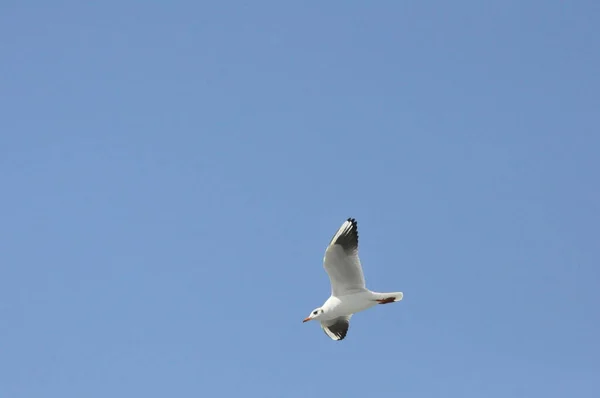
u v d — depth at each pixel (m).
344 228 22.09
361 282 22.27
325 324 24.16
